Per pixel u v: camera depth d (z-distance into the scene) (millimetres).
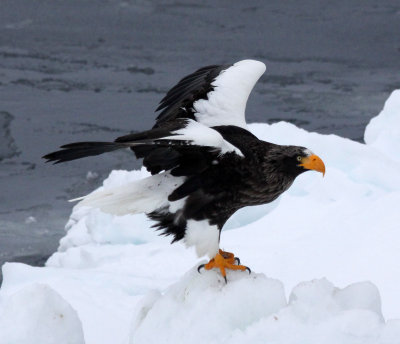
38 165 19078
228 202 7625
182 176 7449
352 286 6605
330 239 10977
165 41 31531
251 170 7539
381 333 5762
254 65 8977
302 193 13078
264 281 6477
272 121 22328
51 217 16156
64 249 13867
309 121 22359
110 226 13102
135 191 7422
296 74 27281
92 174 18141
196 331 6281
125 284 10203
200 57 29719
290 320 6043
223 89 8578
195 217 7602
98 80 26672
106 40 31438
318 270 10227
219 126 8109
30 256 14539
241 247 11188
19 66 27922
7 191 17375
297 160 7668
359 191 12688
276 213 12352
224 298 6379
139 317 7094
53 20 33781
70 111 23469
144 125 22438
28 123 22359
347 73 27406
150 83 26547
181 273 10945
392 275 9820
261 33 32719
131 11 35281
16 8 35094
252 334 5977
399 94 15242
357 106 23703
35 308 6809
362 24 33812
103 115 23203
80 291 9781
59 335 6785
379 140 14930
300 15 35188
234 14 35281
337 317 5996
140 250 12070
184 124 7363
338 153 13703
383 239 10609
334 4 36875
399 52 30156
